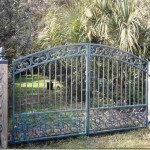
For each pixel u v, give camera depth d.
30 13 8.19
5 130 5.19
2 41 7.21
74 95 7.86
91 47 6.14
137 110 6.77
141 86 7.01
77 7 8.27
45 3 10.94
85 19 7.89
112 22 7.73
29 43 7.57
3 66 5.11
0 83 5.11
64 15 8.31
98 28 7.73
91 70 7.15
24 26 7.58
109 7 7.92
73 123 6.00
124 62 6.59
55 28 8.23
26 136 5.55
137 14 7.55
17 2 7.48
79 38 7.92
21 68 5.48
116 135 6.32
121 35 7.44
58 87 8.42
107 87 6.59
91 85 7.13
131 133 6.48
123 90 7.28
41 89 9.63
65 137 5.91
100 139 5.99
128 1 7.77
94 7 7.93
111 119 6.43
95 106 6.86
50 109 6.41
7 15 7.20
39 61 5.66
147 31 7.66
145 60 6.91
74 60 7.41
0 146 5.20
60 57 5.84
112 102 6.62
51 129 5.80
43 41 8.45
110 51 6.40
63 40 8.16
